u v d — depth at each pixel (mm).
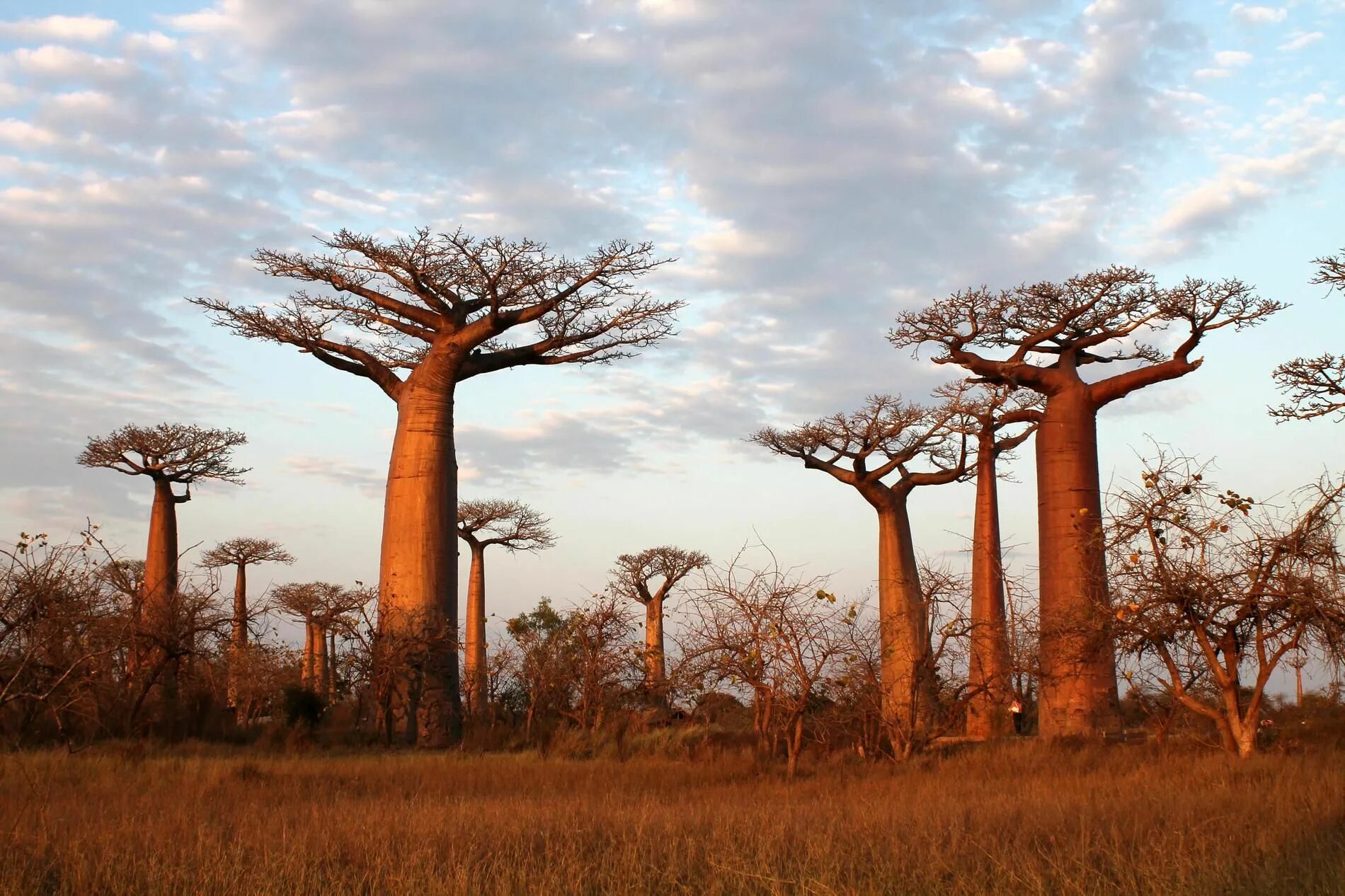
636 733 16406
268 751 15711
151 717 16219
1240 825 6590
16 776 10102
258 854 6016
